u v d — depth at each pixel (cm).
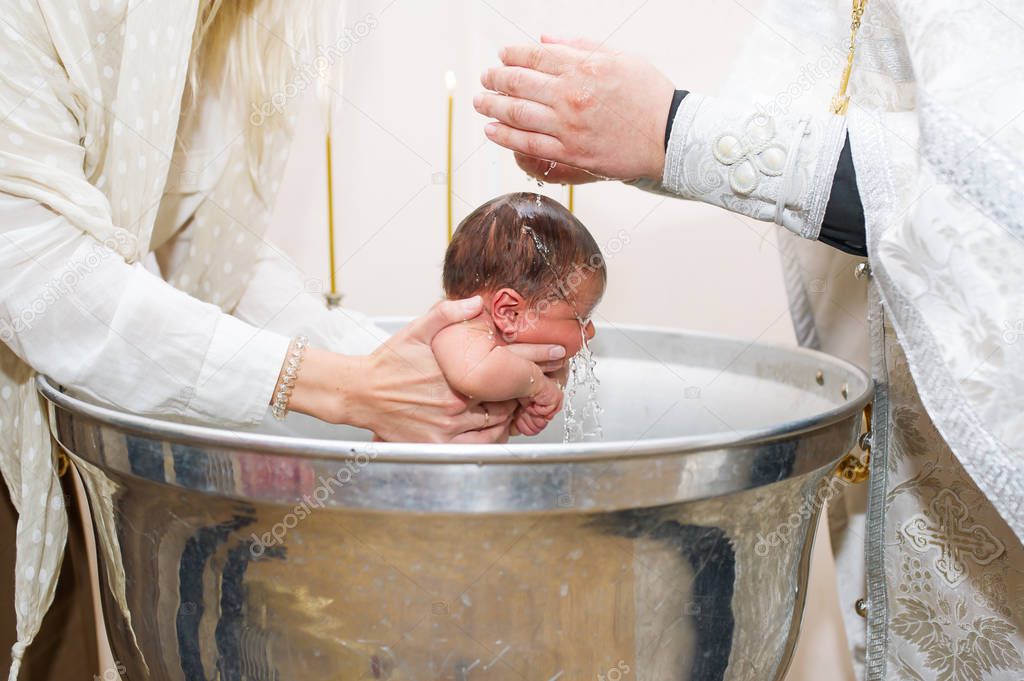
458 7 147
